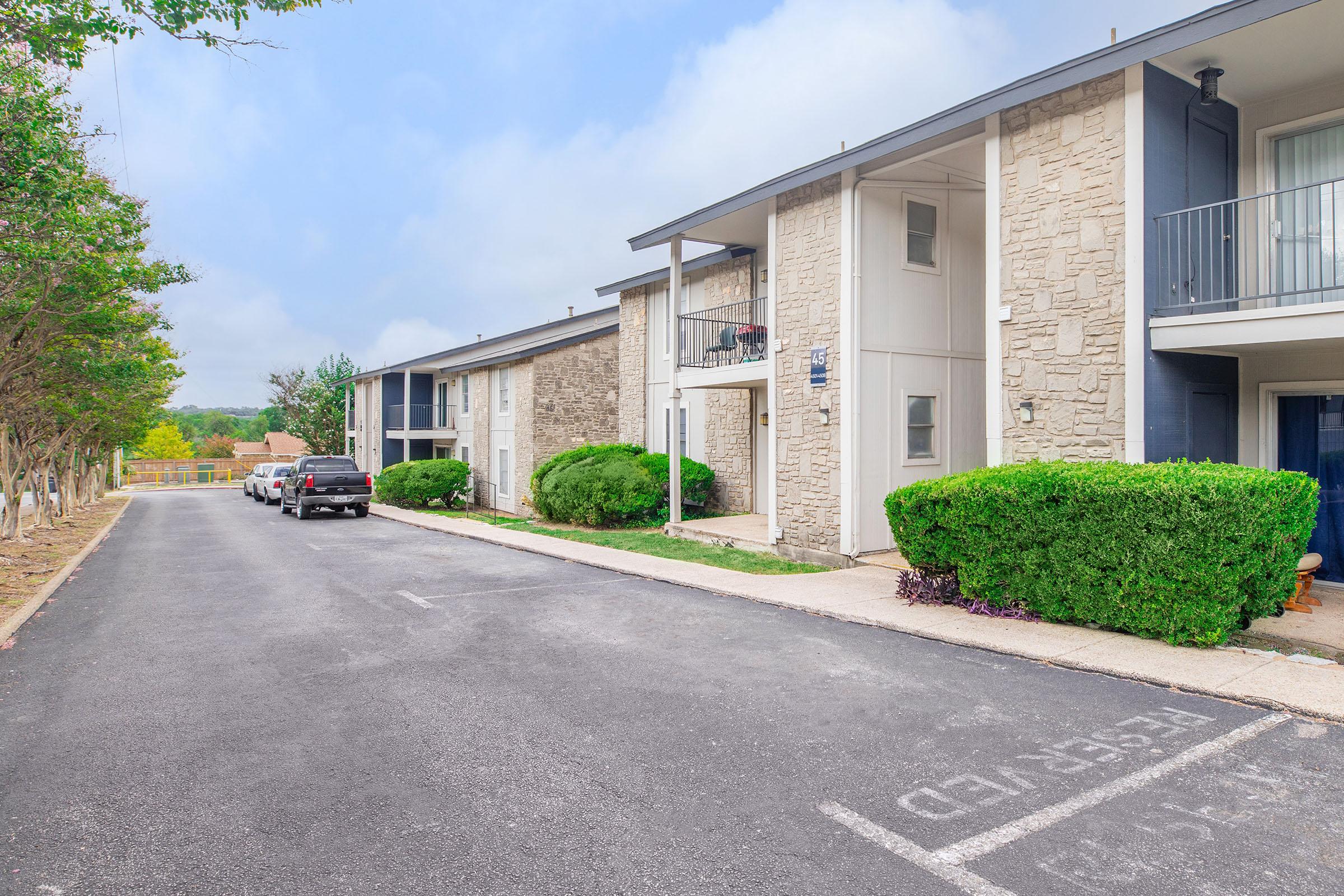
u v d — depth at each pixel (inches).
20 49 323.0
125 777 169.0
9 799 158.4
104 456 1326.3
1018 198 357.4
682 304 751.1
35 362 482.9
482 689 230.2
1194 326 300.8
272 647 285.0
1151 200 315.0
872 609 321.1
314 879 127.0
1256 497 235.9
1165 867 127.0
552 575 449.1
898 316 463.2
